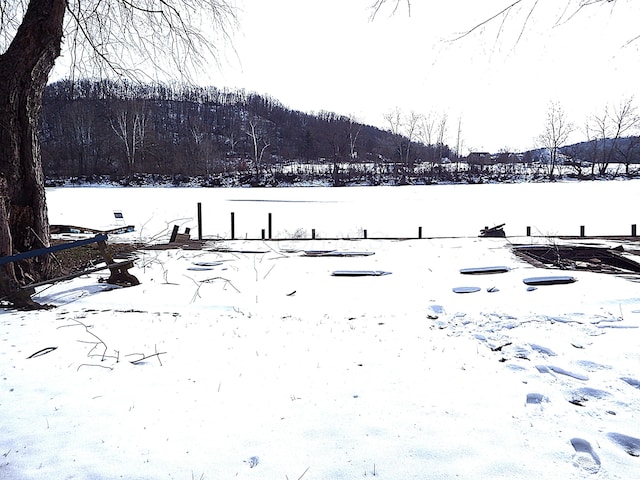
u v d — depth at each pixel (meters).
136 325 6.07
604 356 4.67
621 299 6.71
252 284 8.61
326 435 3.40
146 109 63.69
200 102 109.44
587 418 3.54
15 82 8.08
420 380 4.30
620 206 29.77
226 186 57.50
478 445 3.22
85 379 4.40
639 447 3.16
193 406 3.86
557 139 60.75
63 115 63.06
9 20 9.68
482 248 11.83
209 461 3.11
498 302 7.04
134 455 3.19
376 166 70.94
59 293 7.77
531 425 3.46
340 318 6.54
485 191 44.69
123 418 3.67
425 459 3.09
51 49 8.30
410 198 38.03
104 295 7.71
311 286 8.45
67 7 9.23
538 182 58.62
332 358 4.89
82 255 11.37
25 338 5.50
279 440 3.35
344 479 2.91
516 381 4.22
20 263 8.15
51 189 50.72
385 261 10.55
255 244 13.28
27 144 8.35
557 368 4.44
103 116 62.47
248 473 2.99
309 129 95.88
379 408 3.78
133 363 4.77
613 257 10.95
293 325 6.17
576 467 2.96
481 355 4.91
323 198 38.97
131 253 11.54
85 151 64.44
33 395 4.08
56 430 3.51
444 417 3.61
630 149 67.75
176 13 10.18
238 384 4.27
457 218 25.52
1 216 7.39
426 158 83.69
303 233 19.91
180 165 65.75
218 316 6.62
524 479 2.85
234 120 103.06
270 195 42.62
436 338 5.54
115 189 51.44
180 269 9.91
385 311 6.88
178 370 4.59
